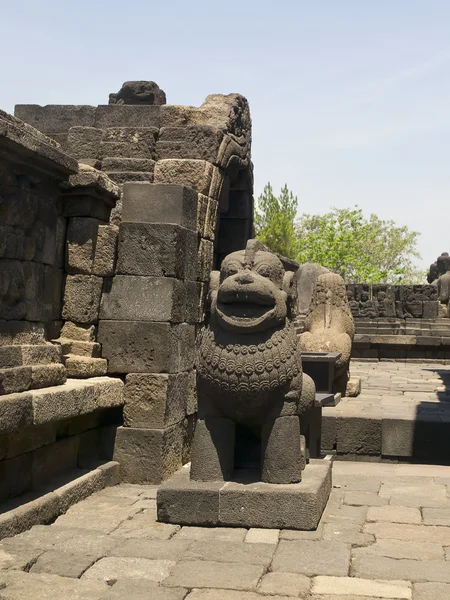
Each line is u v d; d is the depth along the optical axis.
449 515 5.67
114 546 4.79
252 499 5.27
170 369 7.03
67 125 9.60
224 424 5.68
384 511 5.77
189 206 7.46
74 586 4.09
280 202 34.03
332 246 44.56
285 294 5.71
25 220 5.84
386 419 8.80
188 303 7.57
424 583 4.16
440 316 24.98
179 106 9.35
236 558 4.57
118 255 7.13
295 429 5.57
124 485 6.77
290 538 5.02
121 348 7.01
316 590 4.05
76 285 6.99
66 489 5.80
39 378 5.70
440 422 8.64
